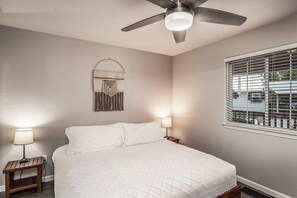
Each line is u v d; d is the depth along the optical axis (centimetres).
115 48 325
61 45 277
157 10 197
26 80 253
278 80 227
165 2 142
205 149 320
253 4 184
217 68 299
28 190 240
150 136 294
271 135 228
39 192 235
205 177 164
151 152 235
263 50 235
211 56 310
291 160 209
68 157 217
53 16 213
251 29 248
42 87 264
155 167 183
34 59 258
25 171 256
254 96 254
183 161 199
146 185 146
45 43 265
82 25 238
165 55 388
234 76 281
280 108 226
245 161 258
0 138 238
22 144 226
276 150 223
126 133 281
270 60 235
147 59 362
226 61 283
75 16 212
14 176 248
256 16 210
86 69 297
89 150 240
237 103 278
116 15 209
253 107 256
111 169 179
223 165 189
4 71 240
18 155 249
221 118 292
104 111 314
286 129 219
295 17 204
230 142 279
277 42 220
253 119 256
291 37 208
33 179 250
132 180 155
